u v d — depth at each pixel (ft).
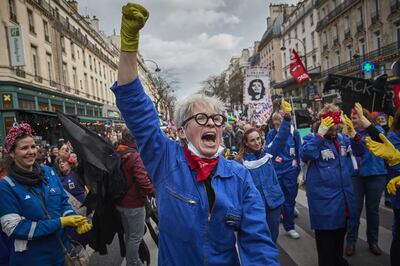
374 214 14.01
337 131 12.37
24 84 70.23
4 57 65.31
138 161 11.21
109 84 157.99
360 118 12.07
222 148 5.97
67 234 10.32
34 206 8.50
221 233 5.44
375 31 93.81
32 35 78.43
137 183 11.25
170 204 5.60
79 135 11.27
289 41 168.45
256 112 36.06
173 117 6.30
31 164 8.79
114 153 11.37
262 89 36.76
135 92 5.57
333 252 12.05
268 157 12.86
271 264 5.32
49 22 89.92
